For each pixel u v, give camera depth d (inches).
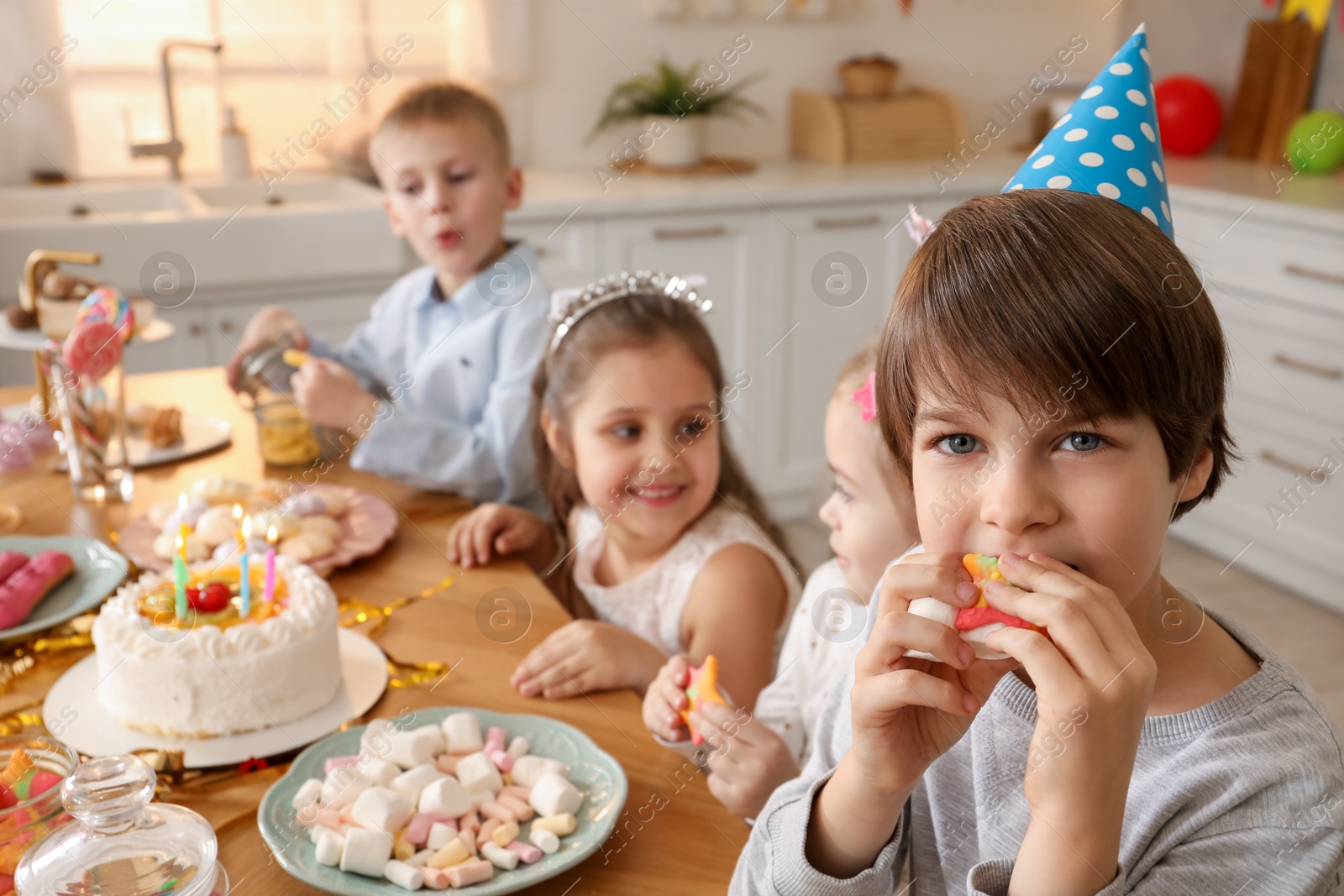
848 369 41.3
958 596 23.3
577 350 53.2
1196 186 104.7
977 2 136.3
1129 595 23.3
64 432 55.7
